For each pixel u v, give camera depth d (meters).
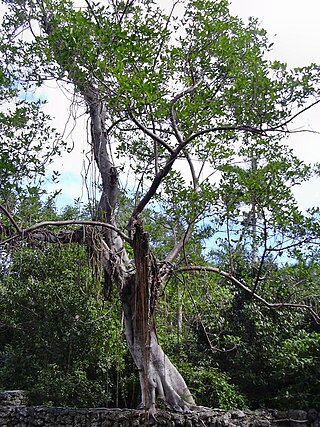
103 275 8.20
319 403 9.34
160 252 9.36
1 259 8.17
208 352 11.16
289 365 9.85
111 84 6.94
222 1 9.33
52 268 10.73
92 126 8.75
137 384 10.47
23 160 7.55
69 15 8.02
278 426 8.92
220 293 9.45
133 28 8.07
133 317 7.70
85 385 10.09
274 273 8.69
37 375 10.81
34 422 9.18
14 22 8.71
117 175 8.61
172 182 8.61
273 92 7.79
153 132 8.28
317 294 8.76
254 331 10.80
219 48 8.98
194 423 7.87
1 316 11.77
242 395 10.09
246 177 7.57
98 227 8.24
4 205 7.21
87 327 10.38
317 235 7.63
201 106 8.55
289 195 7.56
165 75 8.71
